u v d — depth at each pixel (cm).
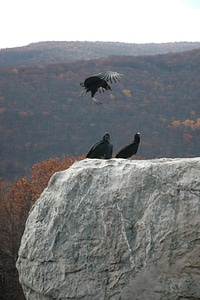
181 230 1180
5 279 3666
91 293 1259
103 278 1253
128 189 1268
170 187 1212
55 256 1320
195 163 1214
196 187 1183
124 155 1479
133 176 1271
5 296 3612
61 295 1298
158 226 1206
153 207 1223
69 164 3959
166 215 1203
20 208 3800
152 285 1196
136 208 1248
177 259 1176
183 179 1205
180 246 1176
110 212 1271
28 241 1387
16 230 3753
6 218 3878
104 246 1264
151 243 1205
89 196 1313
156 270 1194
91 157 1490
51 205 1384
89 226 1291
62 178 1397
